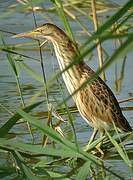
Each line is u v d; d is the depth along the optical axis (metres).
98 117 12.59
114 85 15.76
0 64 17.31
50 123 11.56
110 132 12.74
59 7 10.77
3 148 9.23
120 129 12.74
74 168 10.77
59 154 9.09
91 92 12.69
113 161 11.41
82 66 12.84
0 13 20.98
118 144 10.84
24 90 15.18
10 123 8.84
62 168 10.84
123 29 18.38
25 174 9.12
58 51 13.14
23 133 12.54
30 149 9.12
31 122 8.78
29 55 17.95
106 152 11.80
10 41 18.88
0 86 15.52
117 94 15.14
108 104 12.64
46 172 9.70
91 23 20.55
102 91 12.77
